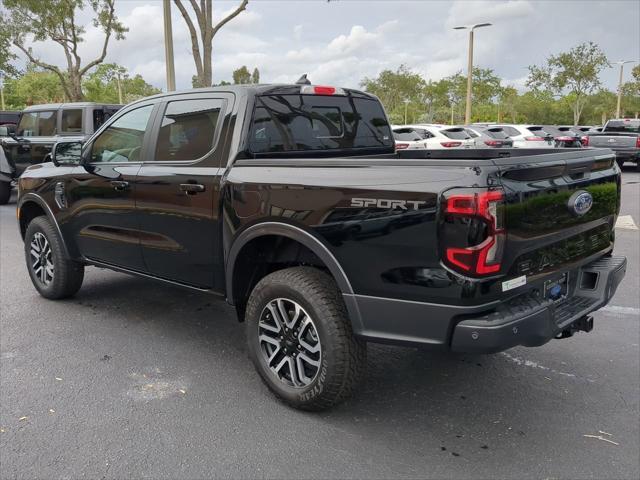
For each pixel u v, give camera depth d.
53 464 2.87
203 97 3.88
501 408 3.43
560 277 3.27
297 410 3.40
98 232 4.66
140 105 4.36
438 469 2.84
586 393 3.60
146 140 4.23
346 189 2.96
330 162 3.09
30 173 5.34
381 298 2.92
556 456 2.94
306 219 3.12
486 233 2.60
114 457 2.93
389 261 2.84
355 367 3.15
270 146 3.76
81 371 3.92
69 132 11.09
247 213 3.41
